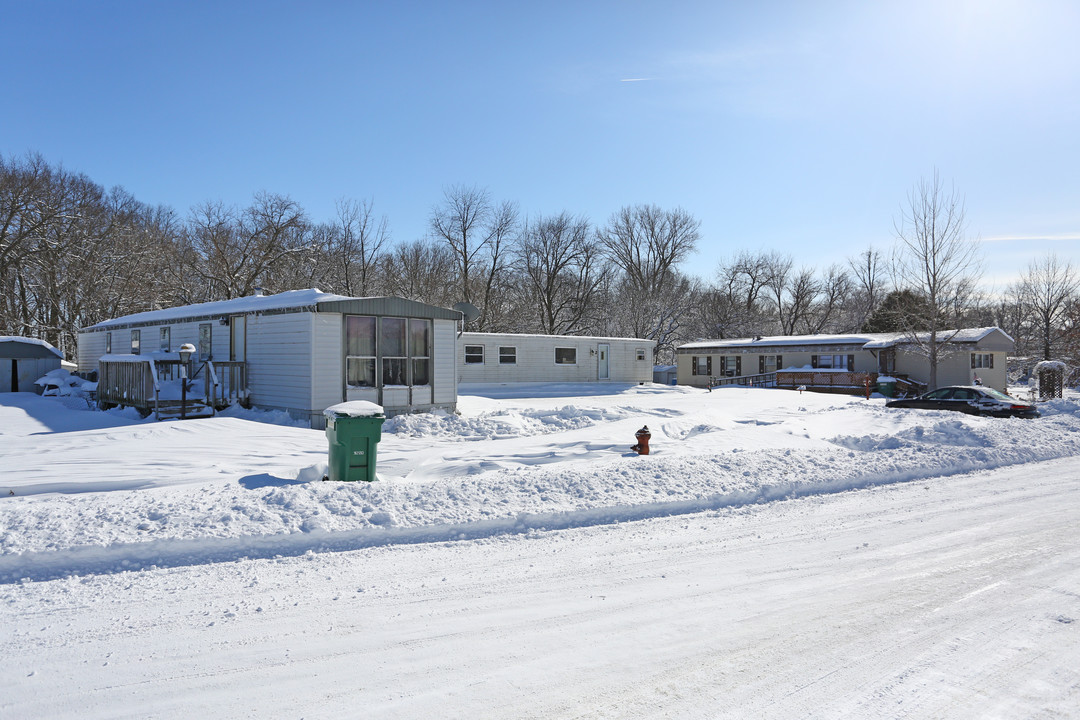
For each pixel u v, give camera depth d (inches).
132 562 224.4
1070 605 197.8
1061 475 421.4
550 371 1253.1
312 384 599.2
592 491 315.9
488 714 135.5
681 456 391.5
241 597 198.8
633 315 1987.0
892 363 1398.9
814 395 1129.4
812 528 287.4
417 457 400.2
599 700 141.5
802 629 179.6
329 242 1771.7
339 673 152.3
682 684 148.7
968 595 206.4
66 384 936.3
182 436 492.1
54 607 188.7
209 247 1584.6
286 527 249.0
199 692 142.8
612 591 208.5
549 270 2014.0
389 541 256.8
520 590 208.7
